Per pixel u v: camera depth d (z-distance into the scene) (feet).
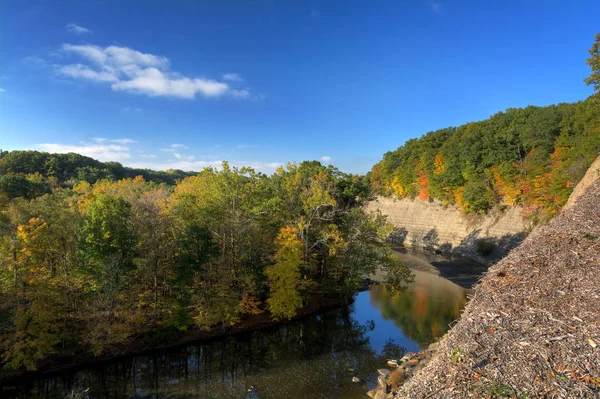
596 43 94.17
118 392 67.51
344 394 62.69
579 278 37.19
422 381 30.86
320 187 122.62
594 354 26.14
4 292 71.51
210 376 73.10
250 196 108.17
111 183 262.47
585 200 63.16
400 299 118.42
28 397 66.33
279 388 66.49
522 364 27.43
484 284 44.06
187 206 102.68
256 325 95.96
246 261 103.24
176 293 91.86
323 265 118.73
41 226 78.23
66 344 77.92
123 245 81.35
